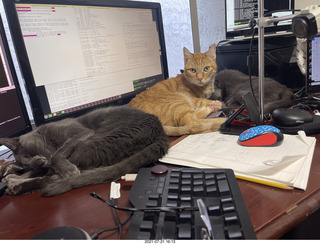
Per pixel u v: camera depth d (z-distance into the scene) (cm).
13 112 68
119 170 56
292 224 38
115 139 65
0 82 64
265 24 69
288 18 67
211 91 121
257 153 60
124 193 50
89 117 78
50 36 72
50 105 74
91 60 82
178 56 147
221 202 39
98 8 82
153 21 101
